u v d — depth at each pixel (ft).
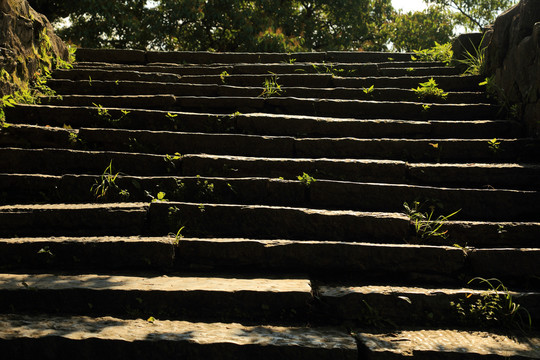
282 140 16.24
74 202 13.83
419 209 13.57
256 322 9.95
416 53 25.40
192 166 14.96
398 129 17.38
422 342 9.23
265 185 13.93
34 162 15.03
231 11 40.50
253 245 11.50
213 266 11.50
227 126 17.52
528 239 12.25
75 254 11.35
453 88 20.89
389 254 11.39
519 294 10.45
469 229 12.42
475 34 22.59
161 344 8.70
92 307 9.96
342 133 17.42
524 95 17.06
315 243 11.52
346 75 23.03
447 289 10.78
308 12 48.83
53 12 38.47
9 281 10.35
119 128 17.54
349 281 11.29
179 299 10.02
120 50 25.55
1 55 17.44
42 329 8.99
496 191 13.58
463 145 15.96
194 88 20.62
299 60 25.32
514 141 15.88
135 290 10.03
